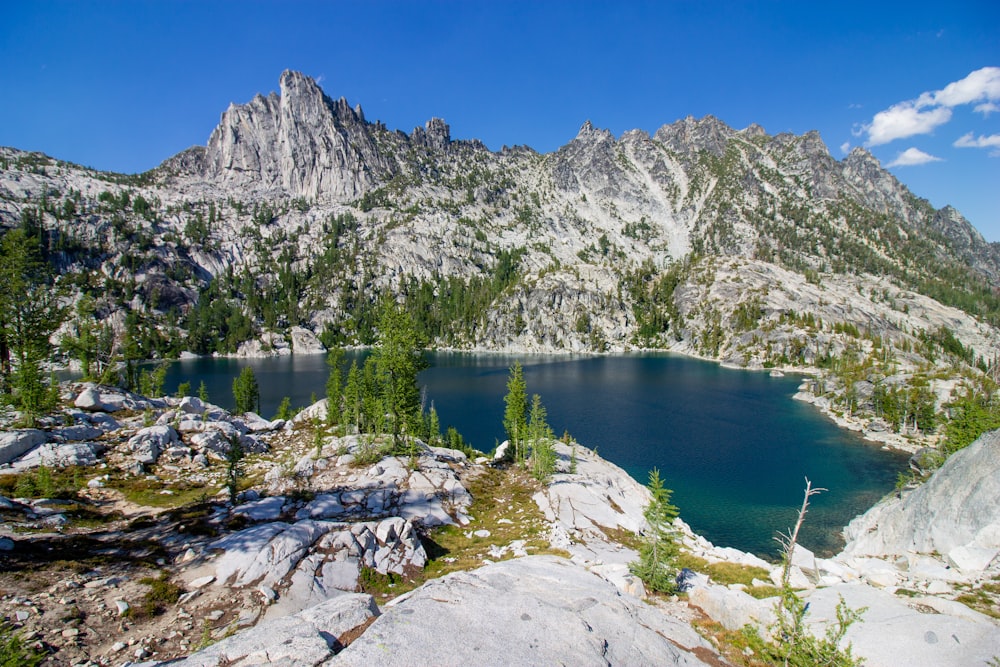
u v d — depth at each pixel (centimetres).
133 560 2250
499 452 7112
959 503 2984
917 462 7012
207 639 1675
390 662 1059
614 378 19500
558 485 5091
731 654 1570
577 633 1280
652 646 1346
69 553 2241
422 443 6094
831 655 1346
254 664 1094
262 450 5666
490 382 18362
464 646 1150
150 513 3306
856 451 9238
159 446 4712
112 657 1510
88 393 5575
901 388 11838
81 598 1786
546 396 15312
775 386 17325
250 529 2498
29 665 1361
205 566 2180
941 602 1764
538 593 1565
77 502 3319
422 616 1273
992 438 3089
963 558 2472
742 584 2686
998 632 1446
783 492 7131
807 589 2264
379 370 5412
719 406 13638
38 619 1590
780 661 1498
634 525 4316
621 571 2480
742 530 5859
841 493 7094
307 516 3625
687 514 6338
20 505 2905
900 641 1459
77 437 4538
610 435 10444
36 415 4491
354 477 4397
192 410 6225
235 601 1964
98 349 8706
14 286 4709
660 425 11331
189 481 4194
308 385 16775
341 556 2461
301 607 2019
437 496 4334
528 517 4225
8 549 2106
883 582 2462
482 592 1496
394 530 2811
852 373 14388
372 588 2378
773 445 9656
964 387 11338
